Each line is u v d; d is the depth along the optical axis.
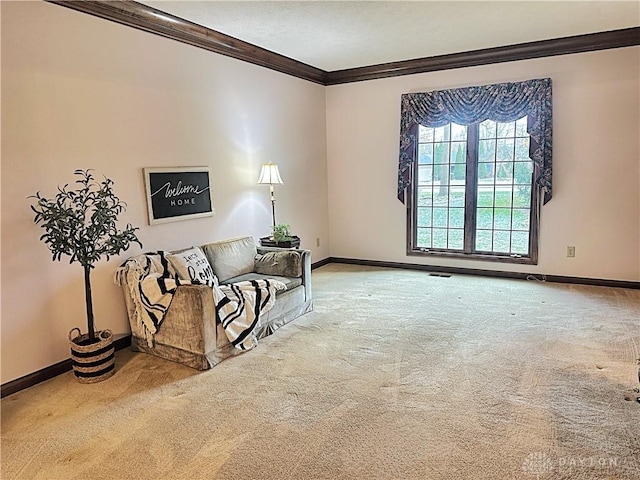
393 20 4.02
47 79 3.01
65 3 3.08
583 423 2.40
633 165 4.72
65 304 3.20
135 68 3.60
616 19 4.15
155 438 2.38
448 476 2.04
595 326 3.81
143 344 3.47
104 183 3.19
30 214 2.96
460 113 5.40
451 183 5.74
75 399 2.81
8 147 2.82
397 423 2.46
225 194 4.61
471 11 3.85
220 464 2.16
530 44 4.89
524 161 5.25
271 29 4.18
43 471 2.14
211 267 4.05
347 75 6.07
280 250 4.46
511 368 3.07
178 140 4.04
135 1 3.42
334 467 2.12
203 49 4.24
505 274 5.54
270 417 2.56
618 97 4.68
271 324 3.83
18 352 2.94
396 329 3.87
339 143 6.37
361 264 6.51
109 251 3.02
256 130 5.00
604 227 4.95
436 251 5.95
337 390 2.84
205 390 2.88
